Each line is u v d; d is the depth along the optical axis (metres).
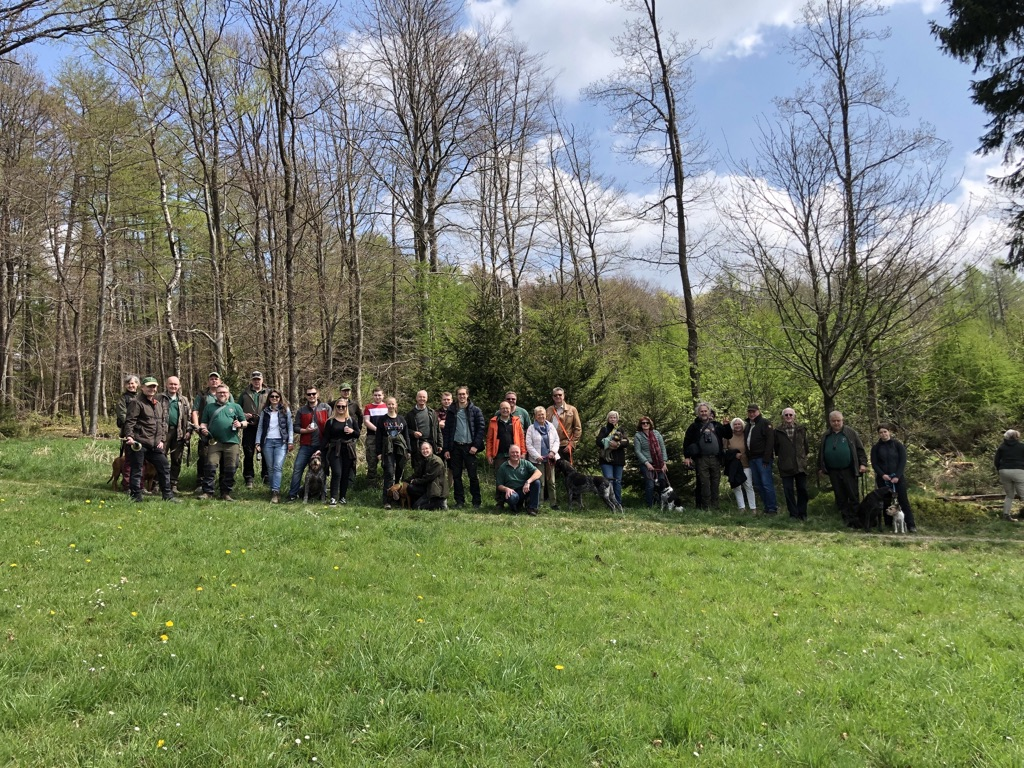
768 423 12.68
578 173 33.84
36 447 15.05
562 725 4.12
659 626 6.23
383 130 24.36
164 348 34.22
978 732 4.31
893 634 6.40
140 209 24.78
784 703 4.70
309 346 25.36
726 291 18.02
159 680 4.32
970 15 14.55
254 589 6.44
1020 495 13.68
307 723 3.96
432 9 25.22
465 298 21.95
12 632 5.00
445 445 12.31
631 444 14.17
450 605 6.33
